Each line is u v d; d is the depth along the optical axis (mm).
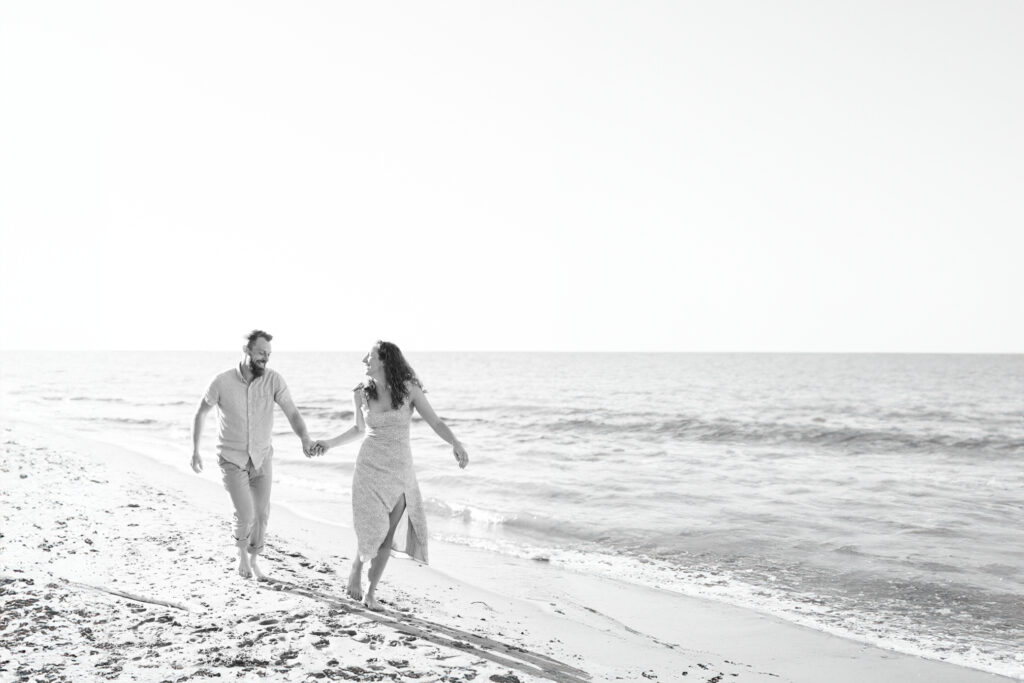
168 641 4617
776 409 41688
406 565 8570
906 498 14578
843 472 18688
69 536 6902
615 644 6039
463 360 198500
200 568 6273
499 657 4938
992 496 14852
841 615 7664
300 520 10859
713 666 5770
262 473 6074
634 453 22531
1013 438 27062
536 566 9344
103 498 9070
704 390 64188
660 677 5219
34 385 58750
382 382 5531
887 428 30609
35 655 4242
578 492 14797
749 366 141375
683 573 9297
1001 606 8000
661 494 14781
